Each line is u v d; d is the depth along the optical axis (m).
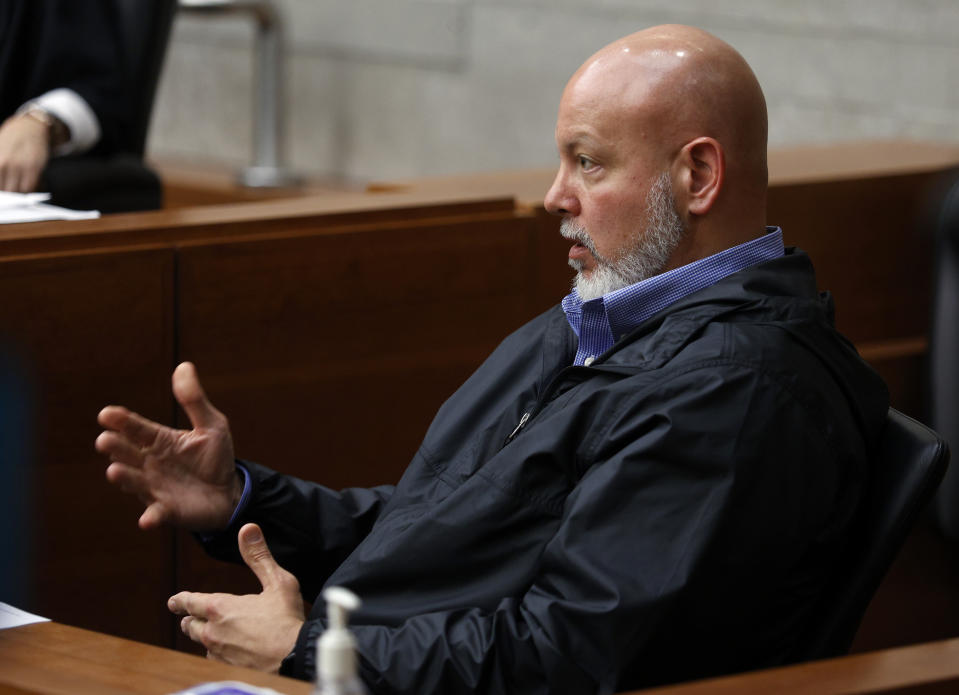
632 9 13.55
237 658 4.59
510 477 4.66
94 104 9.26
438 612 4.52
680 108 4.87
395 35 15.37
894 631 8.95
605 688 4.21
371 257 7.22
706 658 4.39
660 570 4.25
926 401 7.62
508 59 14.52
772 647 4.58
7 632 4.22
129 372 6.58
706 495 4.34
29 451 6.36
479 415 5.35
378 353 7.32
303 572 5.63
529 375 5.38
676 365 4.54
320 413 7.19
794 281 4.88
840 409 4.61
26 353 6.30
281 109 15.86
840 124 12.46
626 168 4.93
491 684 4.31
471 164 14.95
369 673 4.37
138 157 9.62
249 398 6.96
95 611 6.66
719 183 4.88
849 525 4.66
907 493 4.63
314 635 4.46
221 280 6.79
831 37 12.41
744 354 4.50
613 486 4.35
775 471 4.40
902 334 9.38
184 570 6.92
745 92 4.91
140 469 5.28
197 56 17.12
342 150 16.00
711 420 4.39
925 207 9.31
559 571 4.32
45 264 6.30
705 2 13.12
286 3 16.17
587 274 5.08
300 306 7.05
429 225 7.38
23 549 6.40
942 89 11.82
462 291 7.53
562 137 5.05
